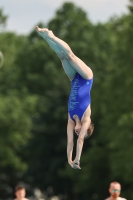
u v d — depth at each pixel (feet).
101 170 523.70
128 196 483.51
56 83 619.67
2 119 550.36
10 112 556.10
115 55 517.55
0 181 622.95
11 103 563.48
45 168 609.01
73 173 542.16
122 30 515.09
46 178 603.67
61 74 628.69
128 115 456.86
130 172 446.60
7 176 623.36
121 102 488.85
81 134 143.64
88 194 561.84
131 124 452.76
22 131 565.12
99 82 542.16
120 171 458.09
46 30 143.84
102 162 520.01
